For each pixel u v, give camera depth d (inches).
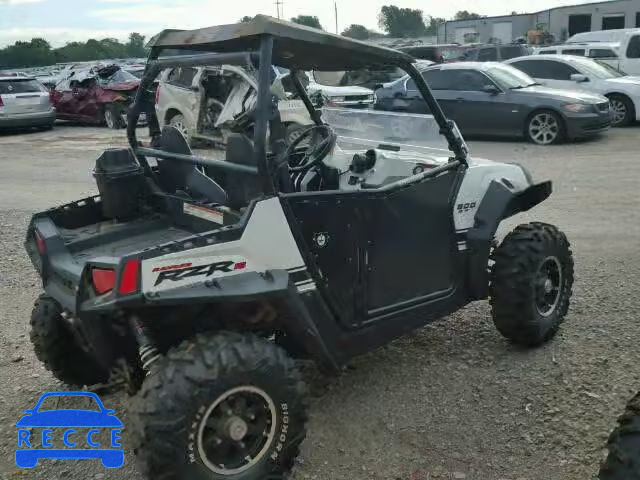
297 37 118.3
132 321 115.6
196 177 139.5
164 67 139.9
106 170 147.0
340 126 183.9
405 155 162.2
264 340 114.6
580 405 141.1
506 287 159.6
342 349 136.6
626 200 308.5
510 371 157.8
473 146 492.7
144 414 103.0
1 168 469.7
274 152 125.6
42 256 134.8
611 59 655.1
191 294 108.3
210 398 105.0
